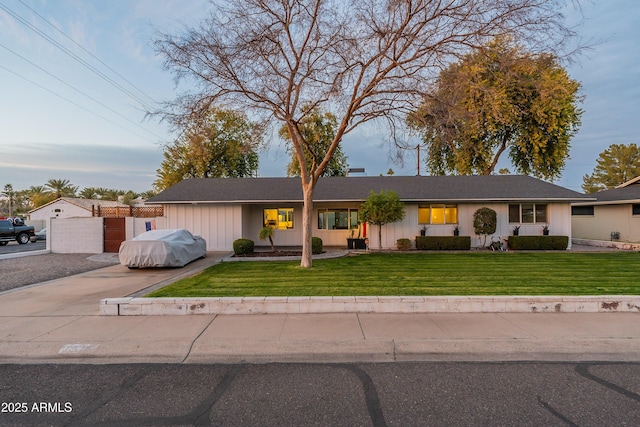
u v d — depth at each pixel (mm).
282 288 7109
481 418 2891
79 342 4559
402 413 2973
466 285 7348
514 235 15398
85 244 15797
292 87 8680
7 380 3680
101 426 2814
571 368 3883
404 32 7789
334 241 17969
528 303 5742
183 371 3881
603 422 2830
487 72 8711
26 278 9281
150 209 17547
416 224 15898
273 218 18156
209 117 9570
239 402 3189
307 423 2830
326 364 4043
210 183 18375
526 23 7156
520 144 22281
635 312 5699
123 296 7031
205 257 13000
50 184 50250
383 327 5023
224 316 5633
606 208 18547
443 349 4375
